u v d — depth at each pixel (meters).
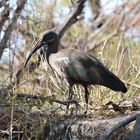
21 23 16.77
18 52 17.30
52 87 16.33
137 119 13.25
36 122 14.20
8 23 16.69
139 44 19.53
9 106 14.33
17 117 14.28
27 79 15.92
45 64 16.16
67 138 14.01
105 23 21.61
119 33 19.61
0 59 16.48
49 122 14.25
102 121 13.87
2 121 14.24
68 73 15.01
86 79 14.73
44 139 14.25
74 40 21.02
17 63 17.08
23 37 17.47
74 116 14.41
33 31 17.44
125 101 14.94
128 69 15.99
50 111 14.55
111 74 14.59
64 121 14.21
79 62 14.92
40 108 14.51
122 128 13.40
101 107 14.68
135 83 15.98
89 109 14.73
